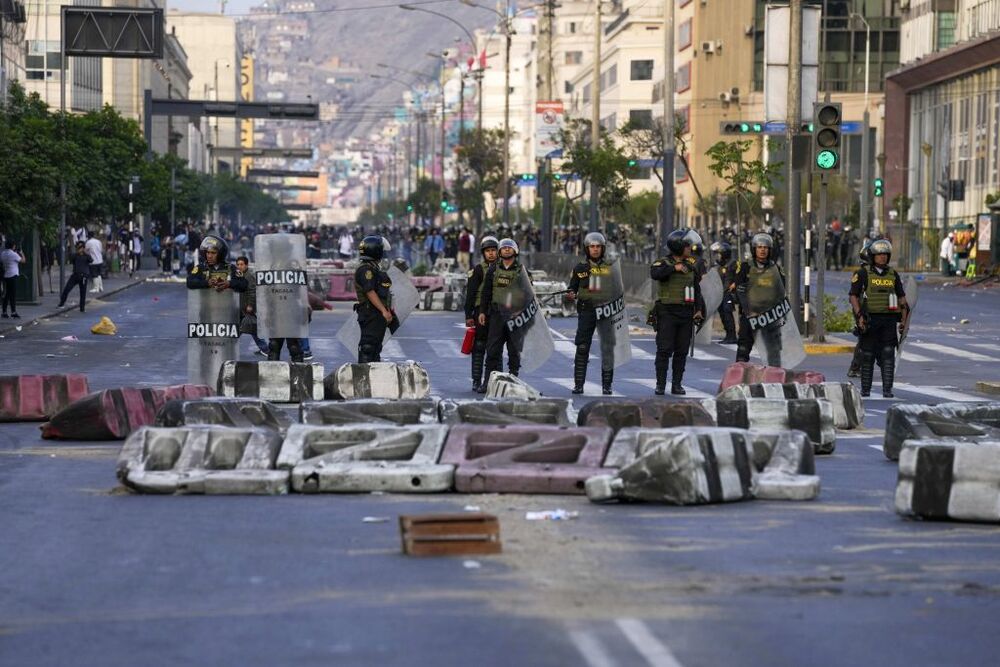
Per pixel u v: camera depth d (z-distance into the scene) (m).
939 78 105.56
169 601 11.12
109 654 9.68
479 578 11.81
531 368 29.09
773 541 13.60
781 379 26.98
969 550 13.34
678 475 15.48
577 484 16.12
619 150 78.19
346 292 65.56
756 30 137.38
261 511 15.05
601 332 29.62
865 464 19.42
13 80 90.81
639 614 10.65
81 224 90.56
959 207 103.56
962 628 10.48
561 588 11.46
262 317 29.25
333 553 12.84
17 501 15.77
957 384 32.69
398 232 165.75
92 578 11.93
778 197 89.25
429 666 9.27
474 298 29.22
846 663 9.53
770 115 43.94
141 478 16.19
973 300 66.56
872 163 132.75
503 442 16.81
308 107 109.19
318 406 19.52
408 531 12.73
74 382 24.11
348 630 10.17
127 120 101.88
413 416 19.83
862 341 29.64
